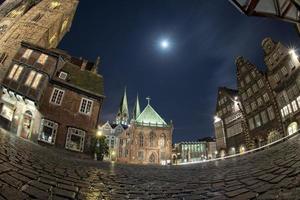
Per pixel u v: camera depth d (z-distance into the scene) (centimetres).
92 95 3095
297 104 3102
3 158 691
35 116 2514
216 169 1217
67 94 2894
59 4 4475
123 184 768
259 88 3962
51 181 591
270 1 396
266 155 1321
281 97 3447
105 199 529
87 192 567
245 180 682
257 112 3950
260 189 515
